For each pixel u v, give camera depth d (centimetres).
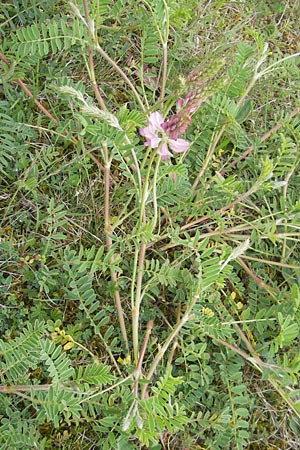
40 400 21
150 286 26
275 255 29
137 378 24
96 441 25
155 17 26
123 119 23
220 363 27
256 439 27
